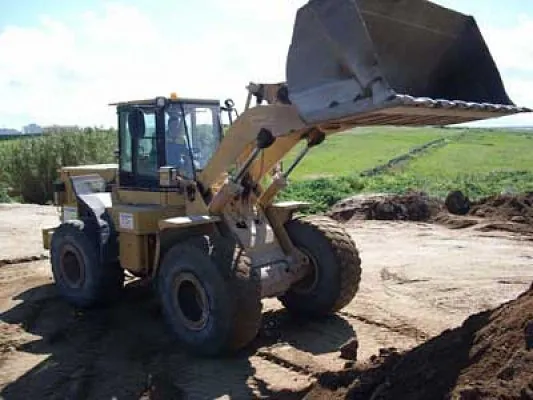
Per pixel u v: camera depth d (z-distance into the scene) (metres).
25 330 7.29
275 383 5.67
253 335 6.18
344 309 7.82
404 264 10.38
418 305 7.98
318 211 17.23
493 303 8.01
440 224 15.02
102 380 5.86
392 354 4.86
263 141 5.93
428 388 4.08
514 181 27.12
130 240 7.24
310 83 4.91
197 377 5.85
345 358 6.17
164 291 6.52
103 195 8.07
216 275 5.98
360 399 4.49
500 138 61.91
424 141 57.16
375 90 4.52
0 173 21.98
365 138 60.78
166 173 6.95
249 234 6.86
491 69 5.44
